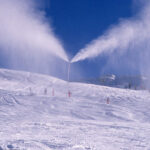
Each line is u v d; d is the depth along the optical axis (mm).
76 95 30688
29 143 6641
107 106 23172
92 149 6598
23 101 23266
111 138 9023
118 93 34812
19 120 13914
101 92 34281
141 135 10133
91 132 10297
